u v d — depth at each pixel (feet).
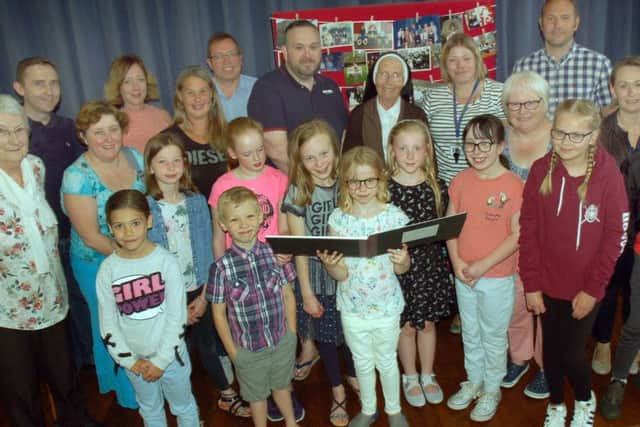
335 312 7.63
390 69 8.83
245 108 11.18
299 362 9.32
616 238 6.31
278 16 11.96
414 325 7.80
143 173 7.92
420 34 12.13
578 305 6.61
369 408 7.59
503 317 7.52
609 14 13.08
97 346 8.31
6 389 6.80
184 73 8.46
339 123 10.07
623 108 7.68
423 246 7.58
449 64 8.96
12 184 6.31
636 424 7.62
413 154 7.23
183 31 12.16
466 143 7.18
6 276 6.43
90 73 12.10
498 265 7.31
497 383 7.89
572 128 6.10
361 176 6.68
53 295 6.92
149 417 7.13
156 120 10.14
